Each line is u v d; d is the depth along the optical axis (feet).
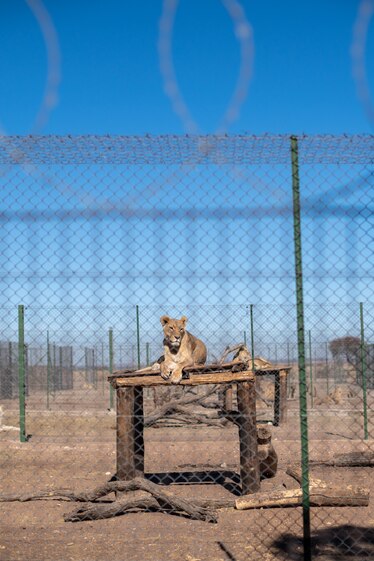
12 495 27.35
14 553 20.79
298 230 19.19
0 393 78.95
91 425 53.42
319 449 39.86
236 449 39.40
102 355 63.57
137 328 47.83
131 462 26.04
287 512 24.99
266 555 20.44
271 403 66.08
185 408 50.49
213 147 19.22
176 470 33.42
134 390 27.09
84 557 20.43
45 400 77.20
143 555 20.62
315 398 73.97
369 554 20.31
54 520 24.72
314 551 20.62
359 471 32.40
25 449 40.19
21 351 45.73
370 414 57.67
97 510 24.48
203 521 24.18
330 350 69.05
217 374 26.53
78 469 34.17
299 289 19.04
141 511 25.52
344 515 24.47
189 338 32.45
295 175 19.25
